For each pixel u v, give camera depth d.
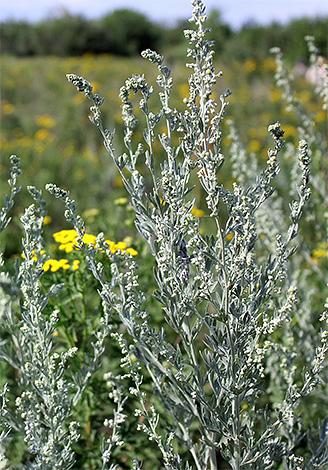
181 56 28.27
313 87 13.30
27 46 32.56
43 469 1.74
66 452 1.79
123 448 2.60
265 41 24.75
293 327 2.70
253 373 1.76
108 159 7.76
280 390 2.54
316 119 9.67
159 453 2.53
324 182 3.38
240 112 12.03
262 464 1.82
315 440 1.95
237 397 1.72
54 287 1.93
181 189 1.76
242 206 1.63
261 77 17.17
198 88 1.68
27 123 11.50
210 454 1.87
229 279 1.68
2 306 1.41
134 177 1.79
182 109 11.26
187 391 1.80
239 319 1.68
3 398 1.83
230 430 1.78
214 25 26.09
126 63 20.78
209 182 1.61
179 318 1.75
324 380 2.53
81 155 8.81
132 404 2.71
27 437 1.76
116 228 3.69
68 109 11.59
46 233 4.57
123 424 2.59
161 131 9.02
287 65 18.11
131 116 1.77
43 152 8.63
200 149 1.70
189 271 1.87
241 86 15.68
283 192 4.93
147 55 1.74
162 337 1.81
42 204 2.04
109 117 10.40
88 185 7.28
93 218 3.71
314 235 4.59
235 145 3.33
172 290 1.76
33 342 1.93
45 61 21.31
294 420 2.15
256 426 2.66
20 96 15.17
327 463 1.89
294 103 3.38
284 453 1.84
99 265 1.83
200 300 1.83
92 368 2.06
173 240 1.75
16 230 5.03
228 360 1.69
